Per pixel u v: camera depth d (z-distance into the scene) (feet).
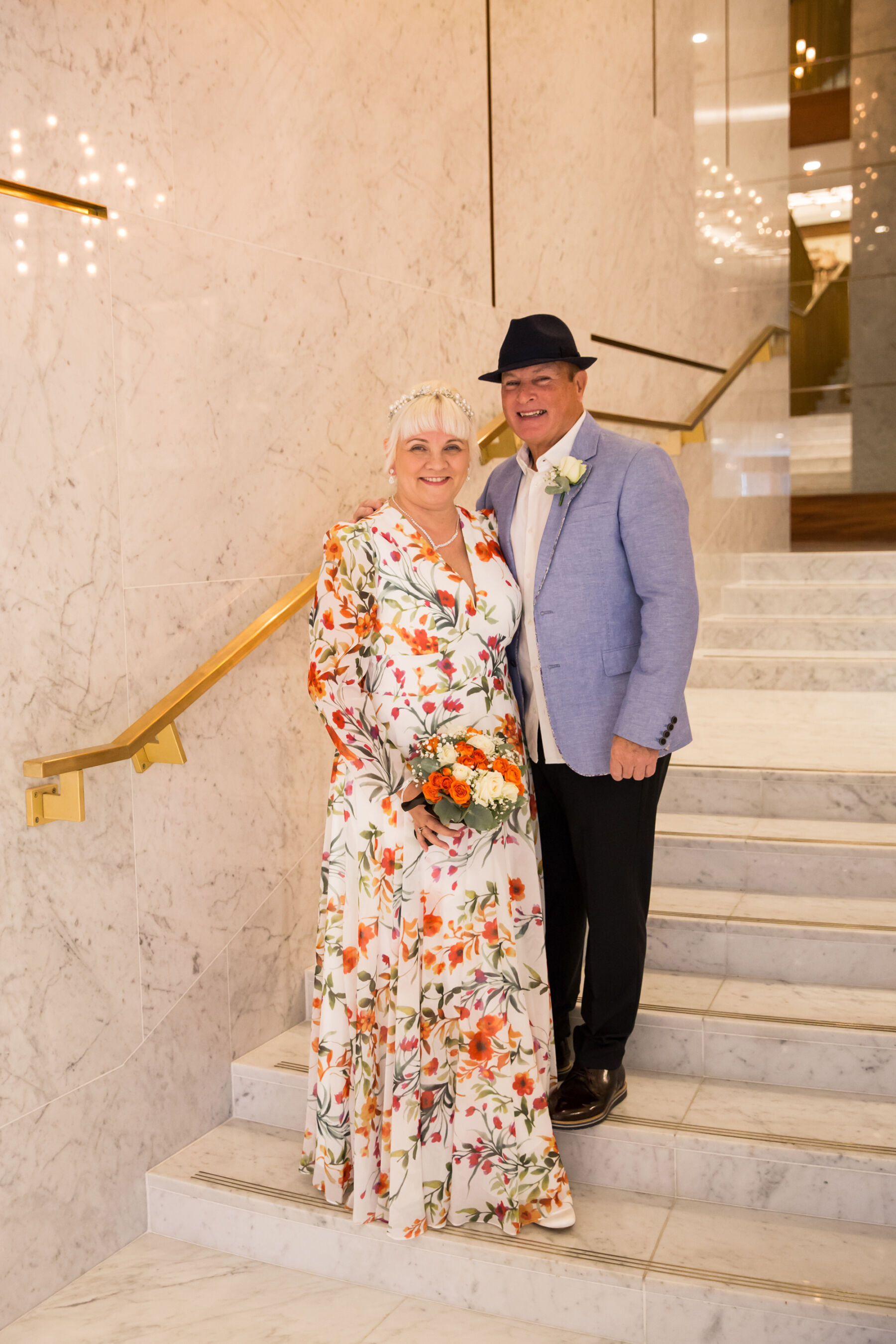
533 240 12.36
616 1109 7.42
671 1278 6.26
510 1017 6.86
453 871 6.74
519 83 12.03
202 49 7.88
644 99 14.94
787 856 9.39
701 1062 7.90
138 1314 6.79
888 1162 6.64
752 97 19.02
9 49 6.43
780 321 20.66
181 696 7.41
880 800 10.00
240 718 8.53
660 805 10.66
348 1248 7.10
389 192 9.98
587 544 6.98
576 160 13.24
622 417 13.55
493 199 11.61
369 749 6.79
